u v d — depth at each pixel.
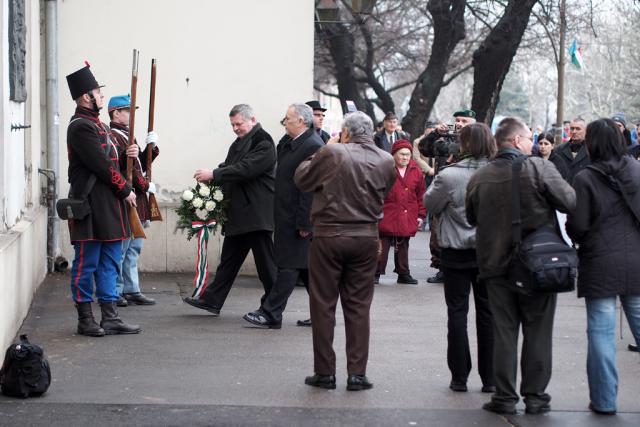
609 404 6.32
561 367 7.68
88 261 8.46
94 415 6.12
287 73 12.21
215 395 6.65
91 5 11.93
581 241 6.36
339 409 6.38
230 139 12.20
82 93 8.27
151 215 9.73
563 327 9.35
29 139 10.44
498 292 6.33
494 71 22.06
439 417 6.22
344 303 6.97
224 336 8.58
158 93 12.11
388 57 36.84
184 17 12.09
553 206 6.21
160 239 12.20
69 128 8.27
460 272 6.80
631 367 7.71
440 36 25.39
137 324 9.07
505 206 6.23
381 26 33.62
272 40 12.18
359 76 35.25
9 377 6.49
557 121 27.27
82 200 8.29
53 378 7.03
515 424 6.09
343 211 6.82
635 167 6.30
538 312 6.29
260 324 8.95
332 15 18.55
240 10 12.14
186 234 12.18
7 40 8.06
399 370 7.48
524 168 6.20
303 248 8.95
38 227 10.52
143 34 12.03
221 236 12.20
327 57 32.28
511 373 6.32
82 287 8.48
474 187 6.36
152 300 10.17
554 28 26.31
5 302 7.33
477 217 6.37
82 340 8.29
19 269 8.41
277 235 8.94
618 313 10.40
